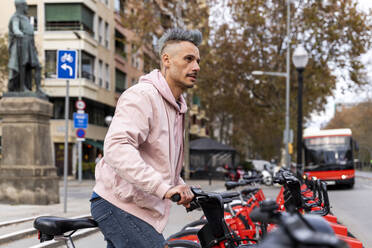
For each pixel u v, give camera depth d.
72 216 9.87
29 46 13.36
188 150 35.75
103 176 2.45
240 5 30.23
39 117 13.03
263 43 31.66
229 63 31.86
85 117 17.14
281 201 6.21
